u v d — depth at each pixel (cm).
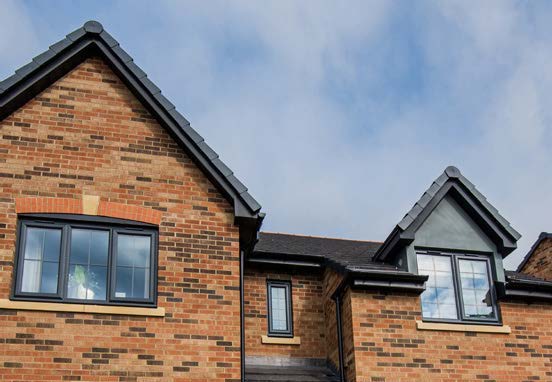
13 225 1141
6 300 1086
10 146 1191
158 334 1134
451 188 1452
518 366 1359
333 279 1464
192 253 1205
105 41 1282
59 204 1174
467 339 1348
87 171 1210
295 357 1456
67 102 1249
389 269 1362
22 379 1054
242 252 1302
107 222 1185
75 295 1130
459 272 1412
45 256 1144
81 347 1094
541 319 1418
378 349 1294
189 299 1172
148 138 1263
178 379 1116
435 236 1418
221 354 1149
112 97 1276
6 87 1191
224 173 1252
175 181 1247
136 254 1185
